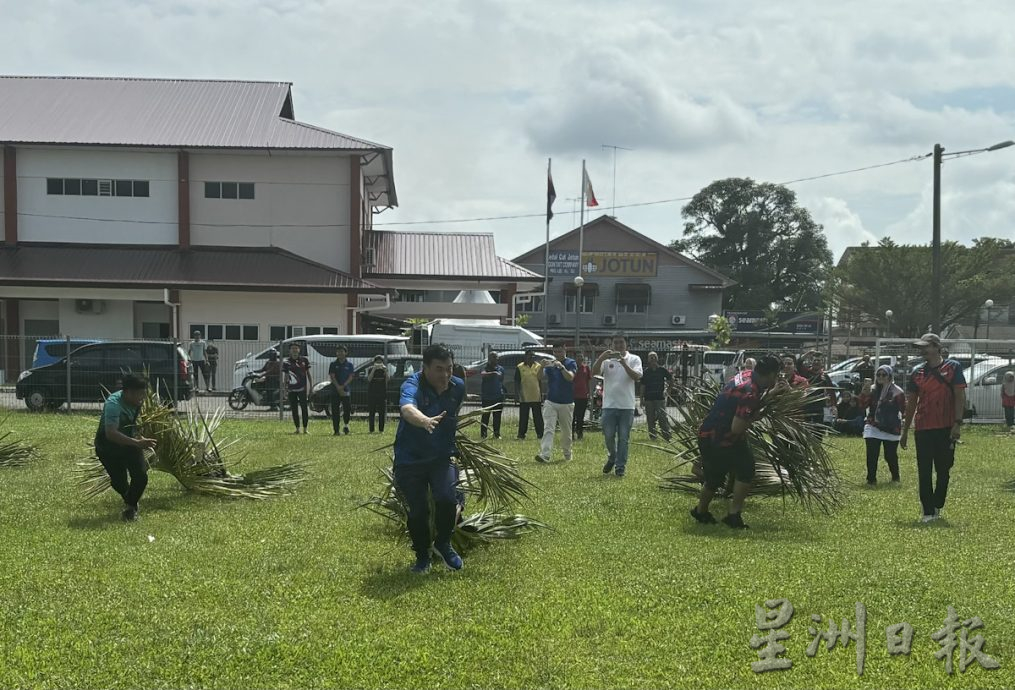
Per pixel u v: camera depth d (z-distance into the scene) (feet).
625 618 16.40
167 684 13.61
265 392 71.72
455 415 20.63
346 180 118.01
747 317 214.07
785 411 28.60
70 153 115.85
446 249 130.93
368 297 116.37
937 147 88.02
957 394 26.99
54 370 67.87
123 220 116.88
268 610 16.96
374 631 15.83
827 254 260.83
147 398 31.27
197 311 108.88
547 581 18.90
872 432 36.01
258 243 117.91
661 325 204.13
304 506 28.55
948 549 22.31
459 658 14.55
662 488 32.30
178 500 29.76
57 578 18.98
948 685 13.80
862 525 26.11
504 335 91.66
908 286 177.58
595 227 203.41
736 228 254.88
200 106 126.41
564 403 42.37
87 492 29.99
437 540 20.27
